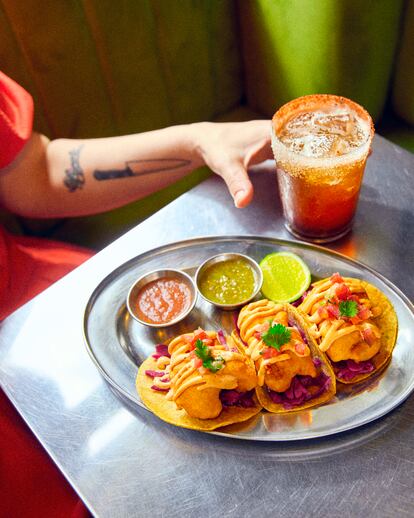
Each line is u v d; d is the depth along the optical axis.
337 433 0.45
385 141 0.69
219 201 0.65
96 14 0.83
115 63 0.88
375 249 0.59
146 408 0.48
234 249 0.60
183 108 1.01
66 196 0.73
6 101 0.69
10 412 0.59
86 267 0.60
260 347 0.49
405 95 0.97
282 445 0.45
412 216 0.61
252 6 0.94
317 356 0.50
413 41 0.90
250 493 0.43
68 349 0.54
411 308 0.52
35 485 0.58
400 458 0.44
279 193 0.65
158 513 0.43
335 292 0.51
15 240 0.81
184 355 0.49
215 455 0.45
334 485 0.43
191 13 0.92
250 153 0.65
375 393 0.47
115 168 0.72
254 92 1.06
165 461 0.45
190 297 0.56
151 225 0.63
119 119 0.94
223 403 0.48
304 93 0.96
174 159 0.72
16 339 0.55
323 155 0.54
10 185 0.72
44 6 0.78
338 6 0.83
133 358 0.53
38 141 0.74
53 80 0.85
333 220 0.58
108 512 0.43
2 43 0.78
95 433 0.48
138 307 0.56
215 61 1.01
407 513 0.41
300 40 0.90
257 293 0.55
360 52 0.89
